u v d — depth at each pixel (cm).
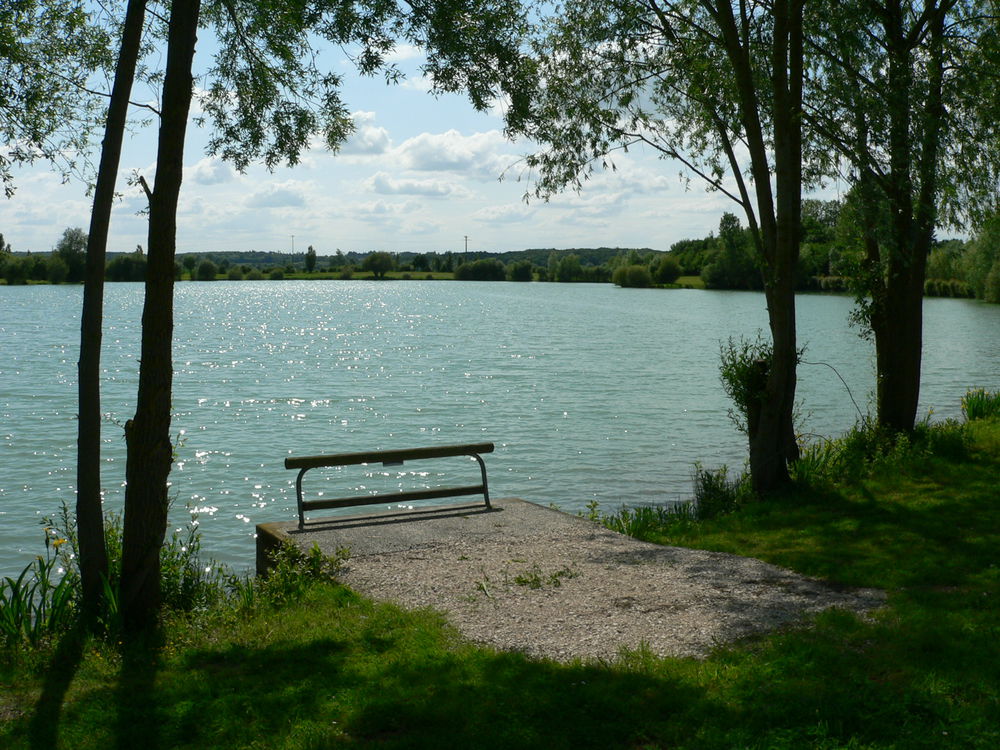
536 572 955
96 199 782
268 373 4500
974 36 1568
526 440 2625
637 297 15875
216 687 642
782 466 1405
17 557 1522
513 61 973
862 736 536
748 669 649
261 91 1001
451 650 721
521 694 615
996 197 1527
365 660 698
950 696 587
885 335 1684
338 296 17162
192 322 9081
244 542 1638
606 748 541
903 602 812
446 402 3441
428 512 1220
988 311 9581
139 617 799
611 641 740
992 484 1337
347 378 4269
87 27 927
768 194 1409
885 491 1338
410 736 556
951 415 2980
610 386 3894
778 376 1392
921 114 1416
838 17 1457
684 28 1480
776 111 1312
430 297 16325
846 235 1612
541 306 12506
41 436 2659
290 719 588
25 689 649
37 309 11788
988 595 816
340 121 1035
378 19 944
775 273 1388
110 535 929
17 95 920
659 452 2411
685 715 577
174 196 787
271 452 2492
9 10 894
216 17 984
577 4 1466
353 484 2111
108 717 597
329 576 945
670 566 978
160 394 799
